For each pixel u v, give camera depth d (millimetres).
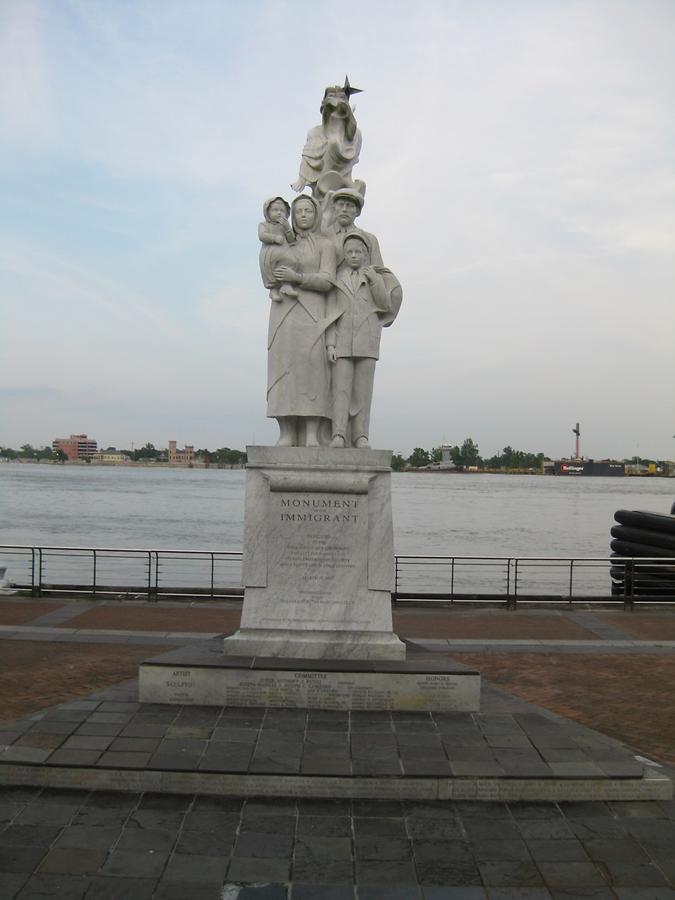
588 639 13773
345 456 9156
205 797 6738
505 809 6672
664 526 19734
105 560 32281
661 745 8422
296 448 9172
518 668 11766
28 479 146000
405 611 16391
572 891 5531
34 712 8578
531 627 14820
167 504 72438
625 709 9781
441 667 8484
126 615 15070
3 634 13219
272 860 5832
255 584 9023
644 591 19875
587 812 6648
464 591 25891
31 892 5371
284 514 9070
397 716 8133
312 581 9039
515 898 5441
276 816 6461
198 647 9289
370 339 9750
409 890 5504
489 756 7191
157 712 8117
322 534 9055
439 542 41438
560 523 58031
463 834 6254
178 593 17109
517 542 42000
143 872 5637
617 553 20609
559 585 27688
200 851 5926
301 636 8891
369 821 6422
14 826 6211
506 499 101750
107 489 105812
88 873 5605
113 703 8383
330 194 10352
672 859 5965
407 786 6785
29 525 47312
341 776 6754
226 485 131500
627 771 6941
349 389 9750
